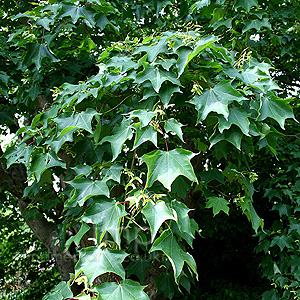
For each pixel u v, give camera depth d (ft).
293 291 12.03
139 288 4.79
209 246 22.57
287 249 13.44
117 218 5.26
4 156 7.55
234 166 7.85
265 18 9.52
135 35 13.76
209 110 5.68
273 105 6.43
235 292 19.44
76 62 11.53
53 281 23.77
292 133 14.65
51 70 10.86
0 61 11.84
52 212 16.62
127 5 12.73
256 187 16.44
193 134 9.23
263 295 13.26
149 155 5.28
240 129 5.87
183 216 5.56
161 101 6.28
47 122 7.09
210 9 10.41
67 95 7.22
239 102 5.77
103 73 7.11
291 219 12.89
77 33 9.73
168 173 5.14
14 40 10.09
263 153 14.96
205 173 7.50
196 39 6.25
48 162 6.68
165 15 14.43
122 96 7.34
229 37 11.25
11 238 23.13
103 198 5.61
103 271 4.87
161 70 6.12
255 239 21.47
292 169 13.73
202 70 6.39
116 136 6.11
